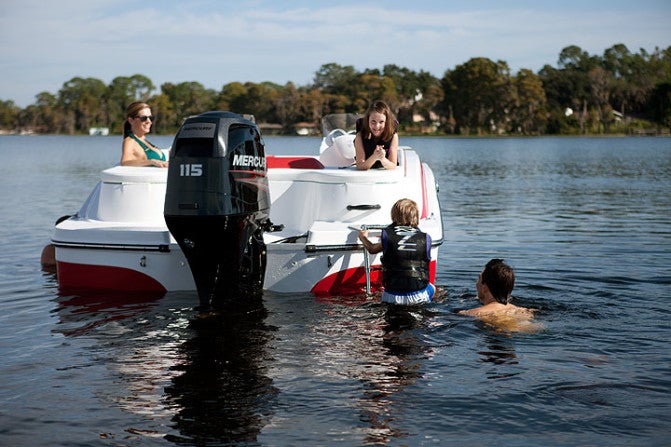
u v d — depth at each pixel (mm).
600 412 3730
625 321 5418
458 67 163125
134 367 4434
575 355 4621
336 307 5766
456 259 8359
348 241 6074
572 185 21953
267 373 4312
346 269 6129
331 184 6477
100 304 5906
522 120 161250
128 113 7328
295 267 6098
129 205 6496
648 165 36188
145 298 6055
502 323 5328
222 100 175625
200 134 5250
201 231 5238
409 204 6027
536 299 6098
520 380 4180
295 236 6469
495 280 5754
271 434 3506
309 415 3717
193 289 6207
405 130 170500
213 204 5188
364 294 6180
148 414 3738
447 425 3592
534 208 14789
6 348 4832
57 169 31031
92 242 6152
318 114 156750
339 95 163000
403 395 3963
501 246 9406
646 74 182750
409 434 3498
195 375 4289
